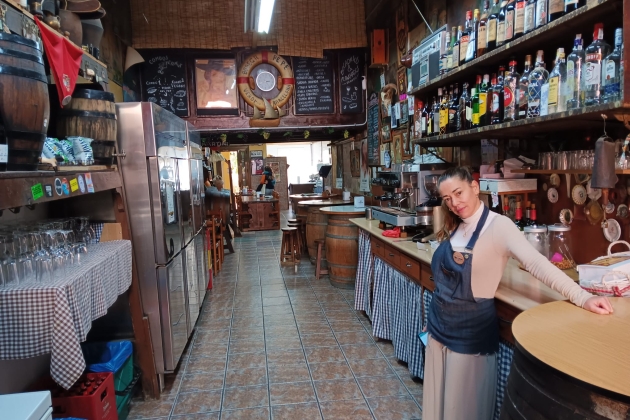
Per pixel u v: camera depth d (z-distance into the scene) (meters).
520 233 1.58
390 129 4.73
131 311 2.55
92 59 2.36
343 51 5.61
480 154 3.01
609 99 1.50
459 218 1.78
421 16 3.85
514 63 2.08
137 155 2.53
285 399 2.53
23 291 1.47
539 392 1.06
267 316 3.91
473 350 1.68
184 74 5.35
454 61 2.55
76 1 2.20
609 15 1.54
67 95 1.88
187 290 3.19
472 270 1.64
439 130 2.84
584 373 0.99
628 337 1.18
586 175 1.99
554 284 1.45
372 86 5.42
